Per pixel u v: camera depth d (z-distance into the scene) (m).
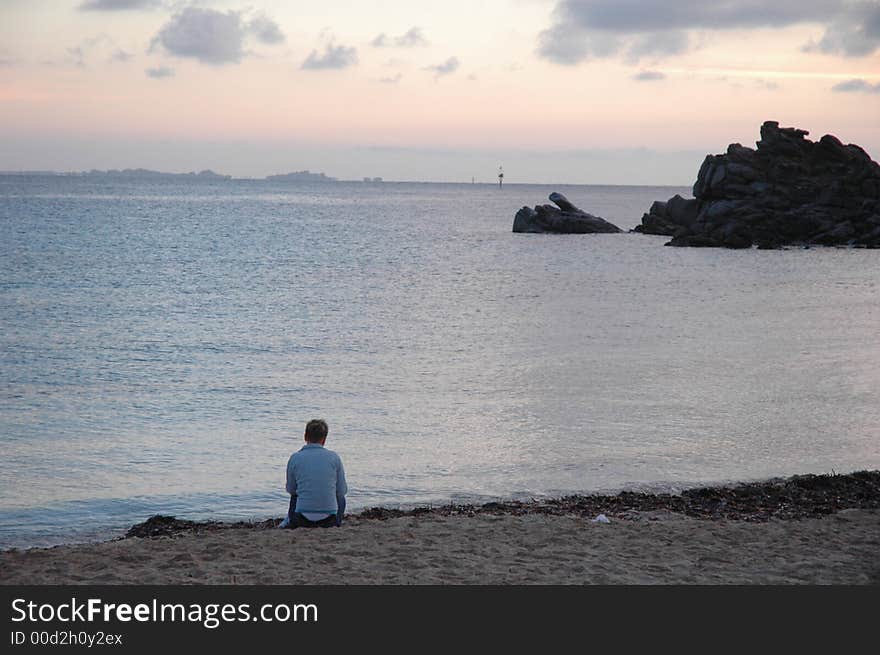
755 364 25.58
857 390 21.56
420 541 9.61
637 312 39.81
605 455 15.56
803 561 9.11
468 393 21.28
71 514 12.37
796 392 21.31
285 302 42.47
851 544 9.84
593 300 45.00
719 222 90.88
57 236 86.88
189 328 33.25
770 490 13.12
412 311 39.66
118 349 27.98
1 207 148.88
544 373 24.09
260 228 111.12
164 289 47.19
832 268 65.31
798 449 16.00
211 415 18.81
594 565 8.87
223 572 8.45
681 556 9.27
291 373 23.97
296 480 10.28
